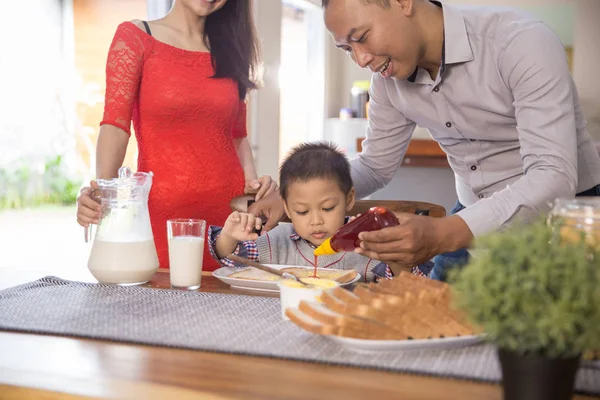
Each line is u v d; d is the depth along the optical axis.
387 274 1.68
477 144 1.87
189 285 1.43
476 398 0.79
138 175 1.48
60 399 0.82
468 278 0.68
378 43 1.54
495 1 4.88
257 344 0.99
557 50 1.55
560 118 1.50
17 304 1.23
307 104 5.52
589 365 0.90
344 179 1.74
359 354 0.94
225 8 2.10
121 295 1.31
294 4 5.25
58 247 4.55
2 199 5.42
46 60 5.29
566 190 1.45
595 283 0.63
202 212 2.11
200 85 2.06
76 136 5.44
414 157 4.48
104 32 5.04
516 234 0.68
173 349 0.98
